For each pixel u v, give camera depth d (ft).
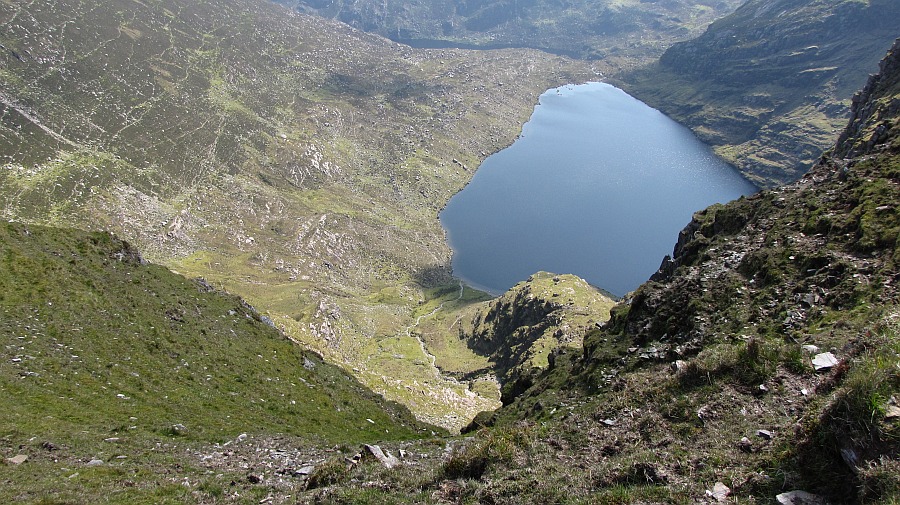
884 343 59.16
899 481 39.14
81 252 194.49
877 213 120.57
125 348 144.66
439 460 80.89
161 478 78.28
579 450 68.90
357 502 61.00
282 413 150.82
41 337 129.80
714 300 133.08
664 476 54.39
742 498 47.85
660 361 122.31
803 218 143.43
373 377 322.75
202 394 138.72
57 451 83.87
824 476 45.70
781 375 69.62
